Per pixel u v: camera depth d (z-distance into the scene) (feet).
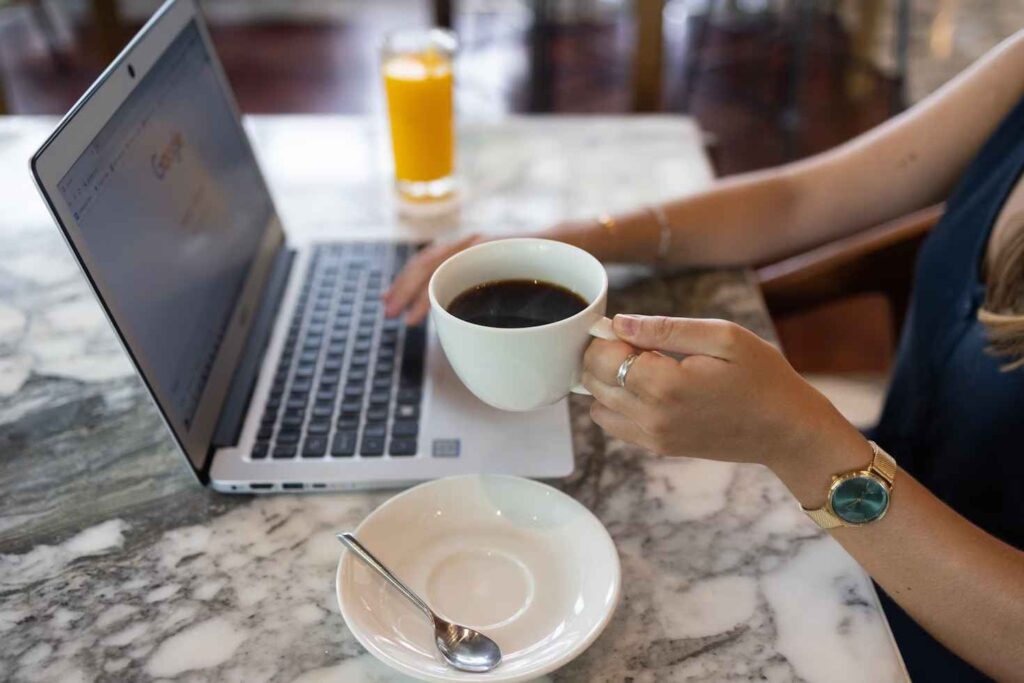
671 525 2.07
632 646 1.78
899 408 2.87
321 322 2.69
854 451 1.77
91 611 1.86
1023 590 1.75
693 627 1.82
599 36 11.33
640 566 1.96
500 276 1.91
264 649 1.77
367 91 9.96
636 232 2.83
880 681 1.72
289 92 9.89
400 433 2.25
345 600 1.73
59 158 1.79
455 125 4.18
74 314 2.90
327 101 9.69
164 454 2.28
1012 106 2.99
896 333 3.50
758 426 1.74
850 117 9.29
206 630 1.81
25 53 10.71
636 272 2.99
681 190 3.63
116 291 1.92
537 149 3.96
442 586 1.86
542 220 3.40
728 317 2.79
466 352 1.71
